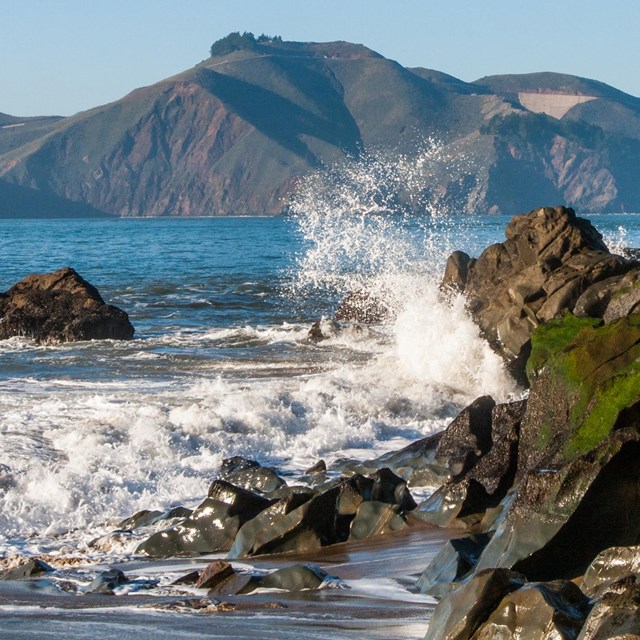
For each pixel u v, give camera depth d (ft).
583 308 76.02
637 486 30.60
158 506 48.14
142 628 25.49
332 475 51.44
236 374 82.69
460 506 39.99
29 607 29.50
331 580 31.50
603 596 19.42
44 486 48.98
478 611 21.83
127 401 68.13
